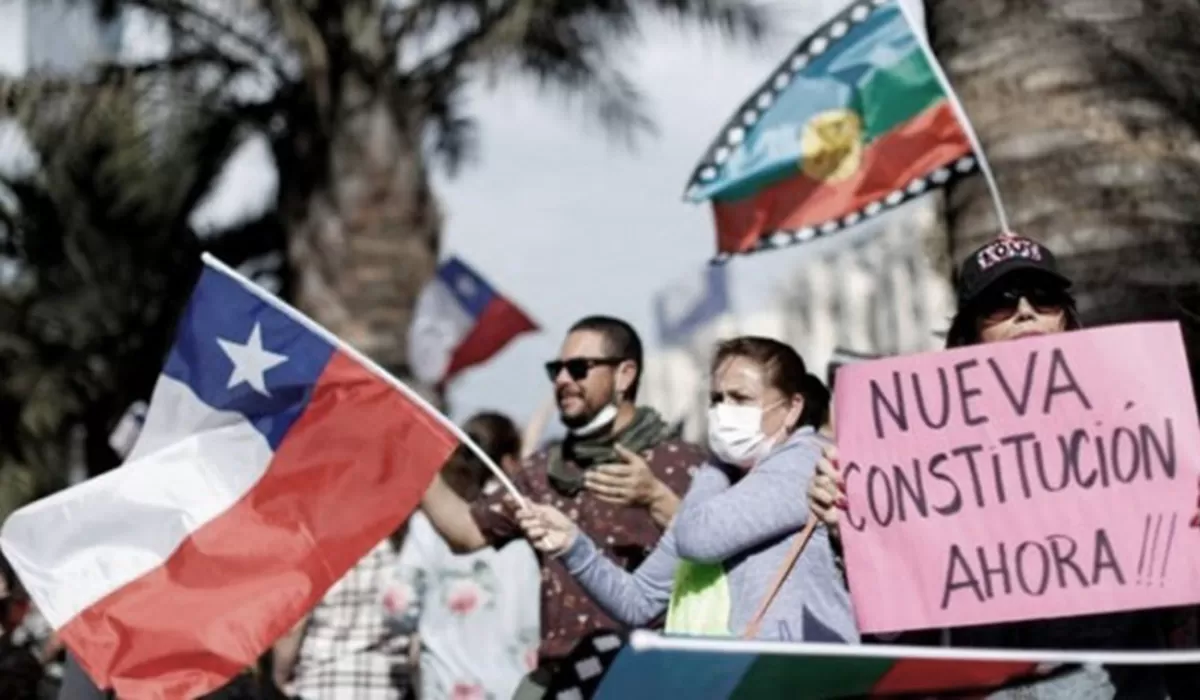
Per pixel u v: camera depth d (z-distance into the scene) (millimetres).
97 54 24484
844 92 8672
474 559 10547
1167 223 8031
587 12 24078
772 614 6395
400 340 24109
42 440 30828
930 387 5891
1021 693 5586
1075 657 4660
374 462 7449
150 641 7227
